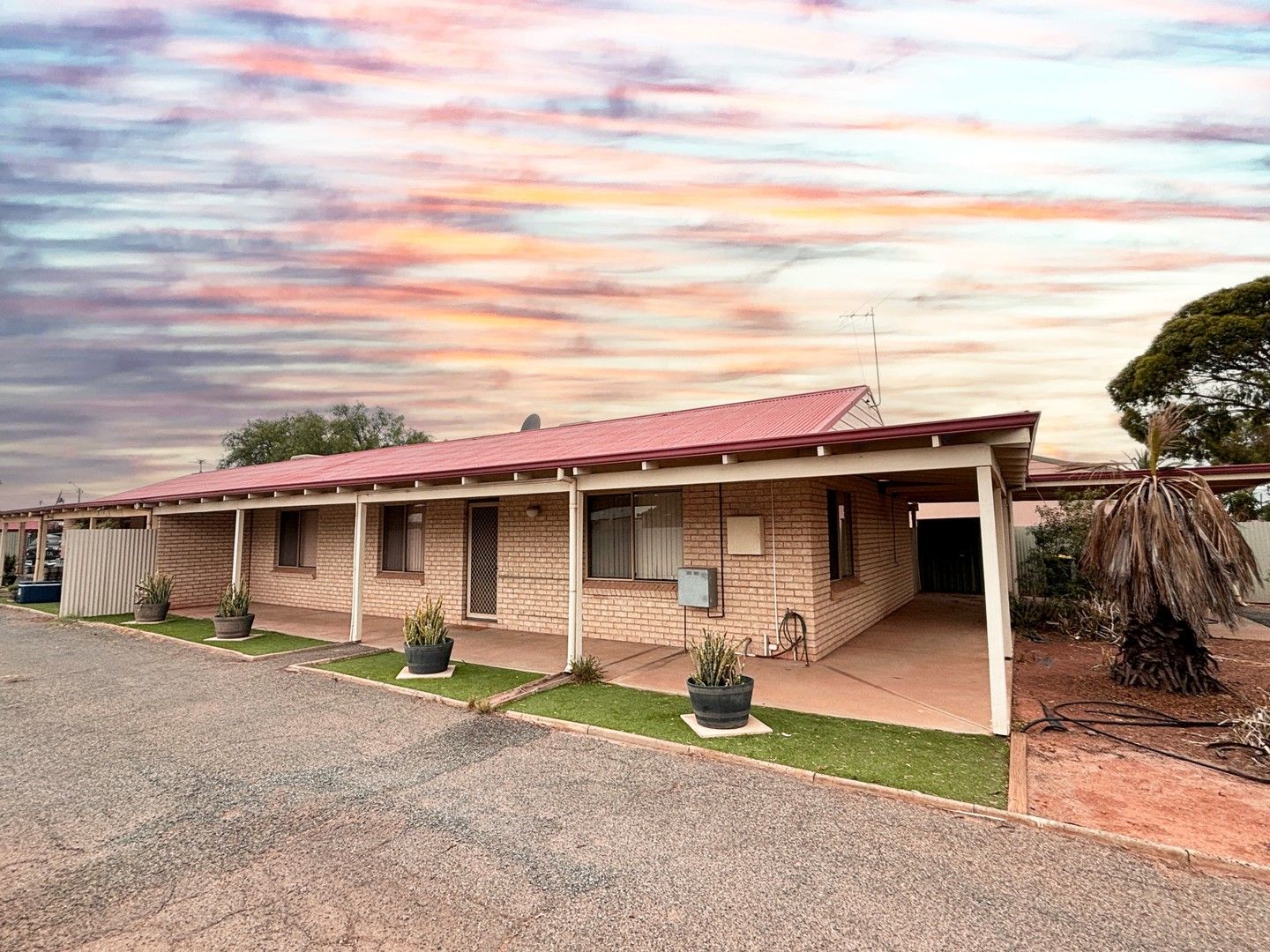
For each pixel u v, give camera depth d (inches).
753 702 251.6
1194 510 244.4
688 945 105.4
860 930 109.0
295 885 124.6
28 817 155.9
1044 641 381.1
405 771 185.6
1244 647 368.2
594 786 173.6
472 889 123.2
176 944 105.7
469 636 408.2
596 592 396.2
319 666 323.9
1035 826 147.0
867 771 178.1
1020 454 232.8
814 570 324.8
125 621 492.7
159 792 170.9
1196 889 121.0
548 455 366.0
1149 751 192.5
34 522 836.6
